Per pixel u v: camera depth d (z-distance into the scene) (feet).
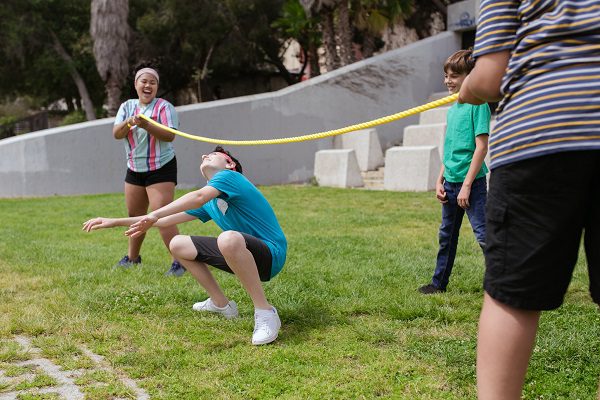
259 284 12.10
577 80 5.54
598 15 5.62
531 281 5.74
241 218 12.78
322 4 54.70
